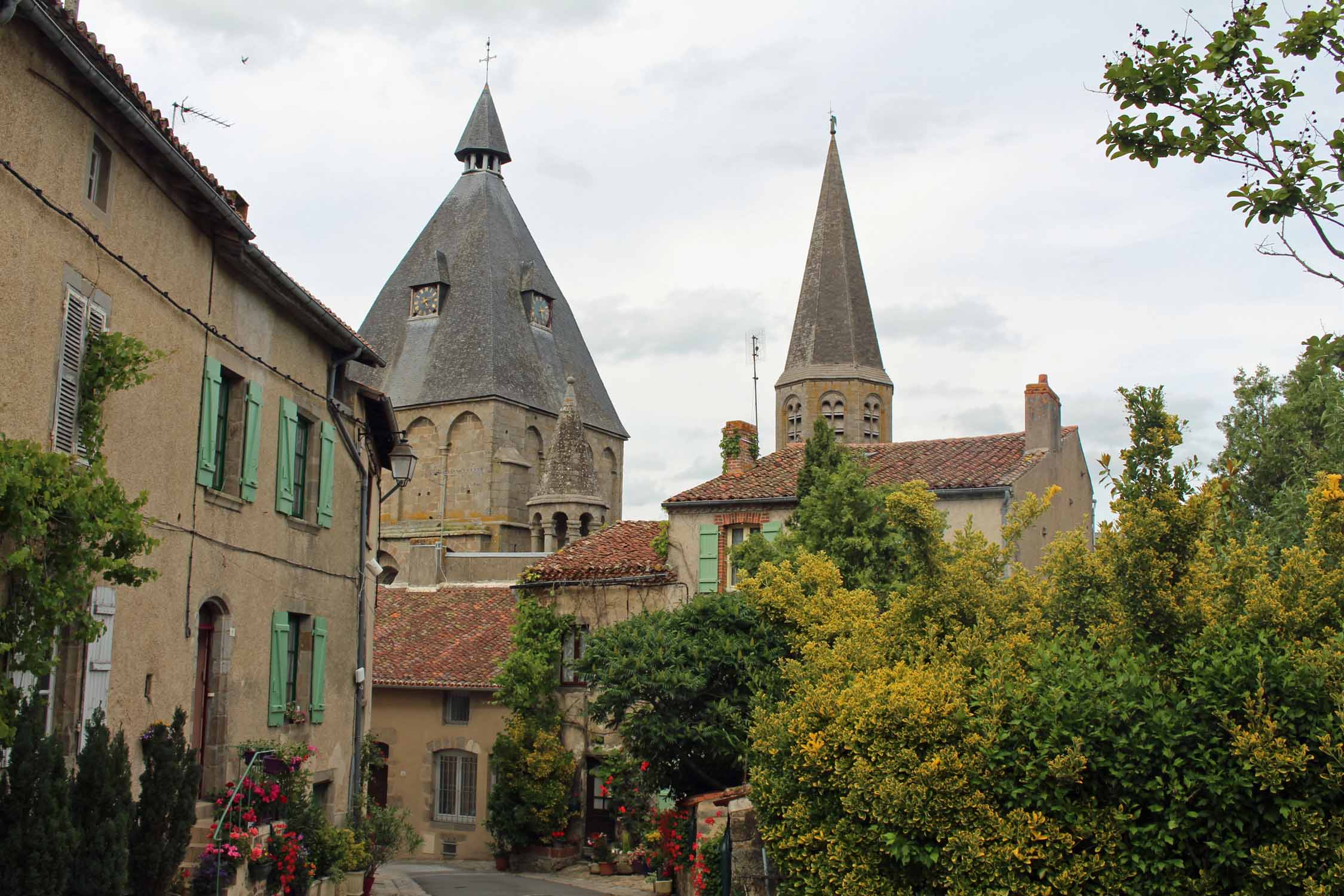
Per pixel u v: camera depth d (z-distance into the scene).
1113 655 11.51
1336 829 9.74
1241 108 8.84
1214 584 11.96
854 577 21.70
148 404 12.80
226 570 14.92
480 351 68.56
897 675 12.30
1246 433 32.12
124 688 12.40
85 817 9.91
